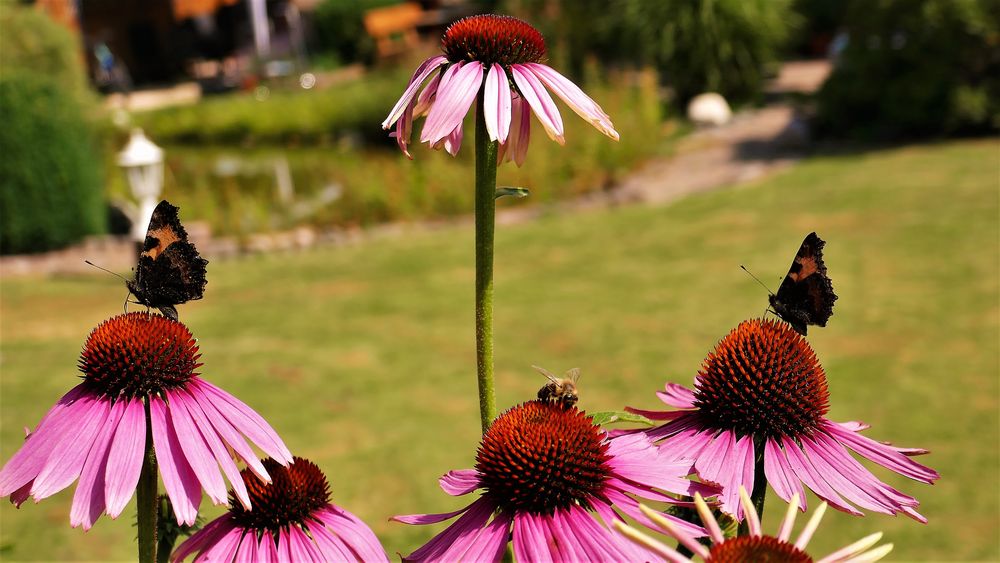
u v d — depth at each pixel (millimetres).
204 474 1785
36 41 17281
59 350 10062
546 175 17047
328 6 40656
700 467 2014
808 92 22578
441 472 6965
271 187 19688
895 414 7508
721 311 10344
